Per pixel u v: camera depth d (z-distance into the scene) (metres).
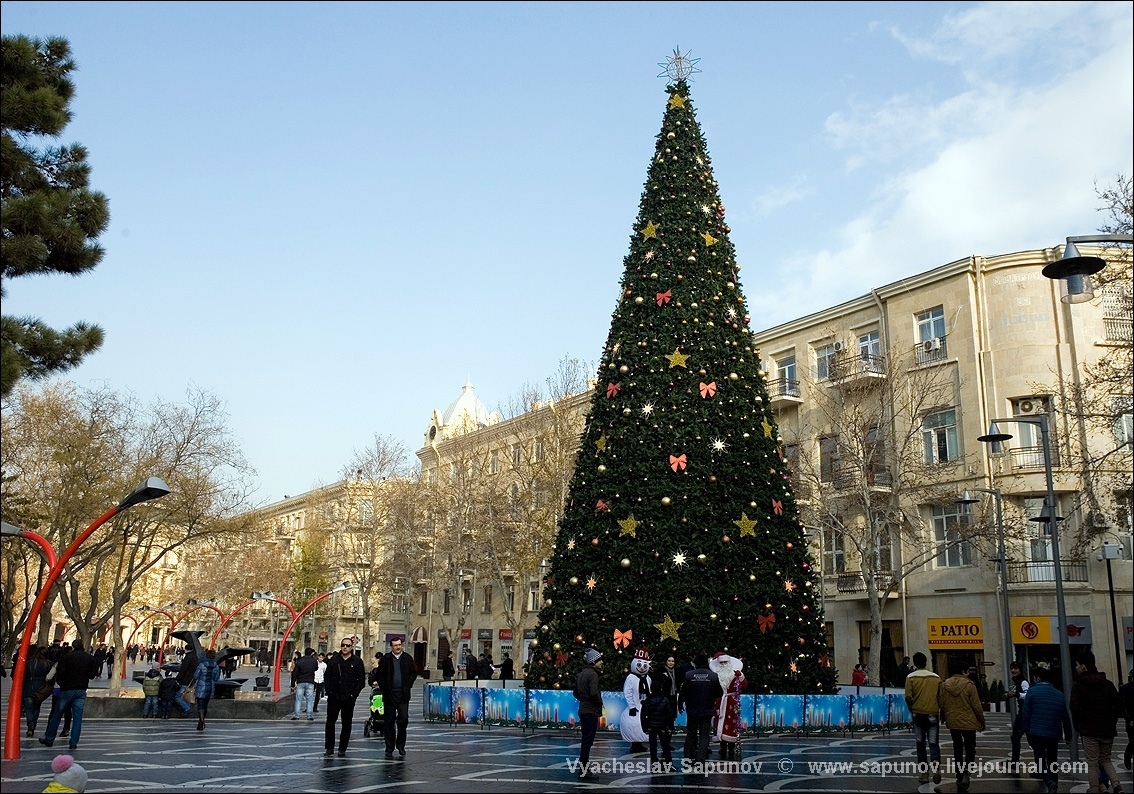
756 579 20.20
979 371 37.00
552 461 44.12
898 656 38.50
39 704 18.02
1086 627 33.34
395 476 61.34
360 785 11.76
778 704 19.11
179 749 16.28
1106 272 27.66
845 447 34.84
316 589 67.88
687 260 22.31
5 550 34.22
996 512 32.03
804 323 44.94
